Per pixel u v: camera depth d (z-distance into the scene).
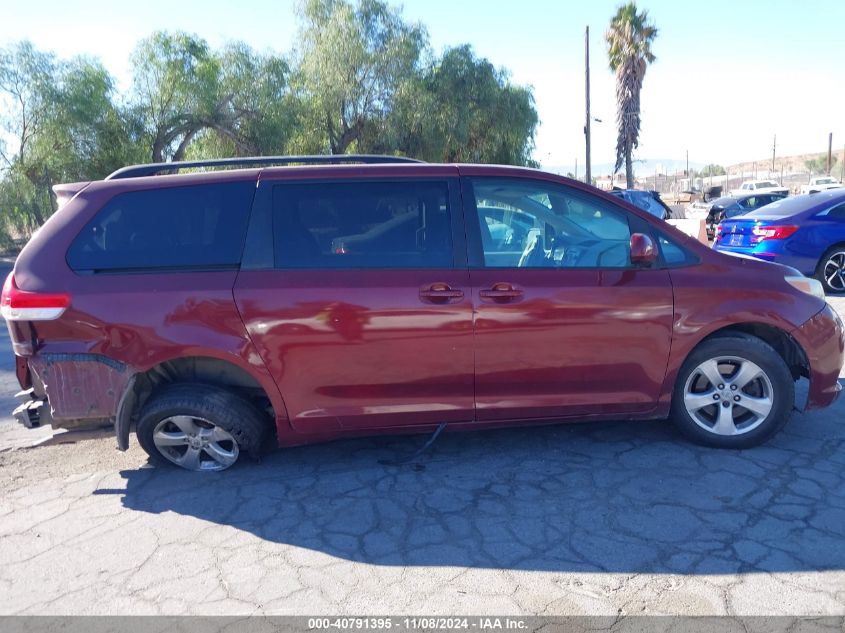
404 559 3.26
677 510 3.57
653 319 4.04
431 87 30.84
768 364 4.14
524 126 33.62
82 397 3.96
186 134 27.73
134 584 3.16
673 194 53.66
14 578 3.26
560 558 3.20
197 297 3.89
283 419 4.03
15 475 4.46
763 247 9.73
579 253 4.14
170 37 26.55
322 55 28.20
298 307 3.88
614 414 4.19
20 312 3.87
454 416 4.08
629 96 36.12
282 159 4.42
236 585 3.12
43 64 23.84
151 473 4.36
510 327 3.95
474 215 4.09
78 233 4.01
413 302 3.90
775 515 3.48
